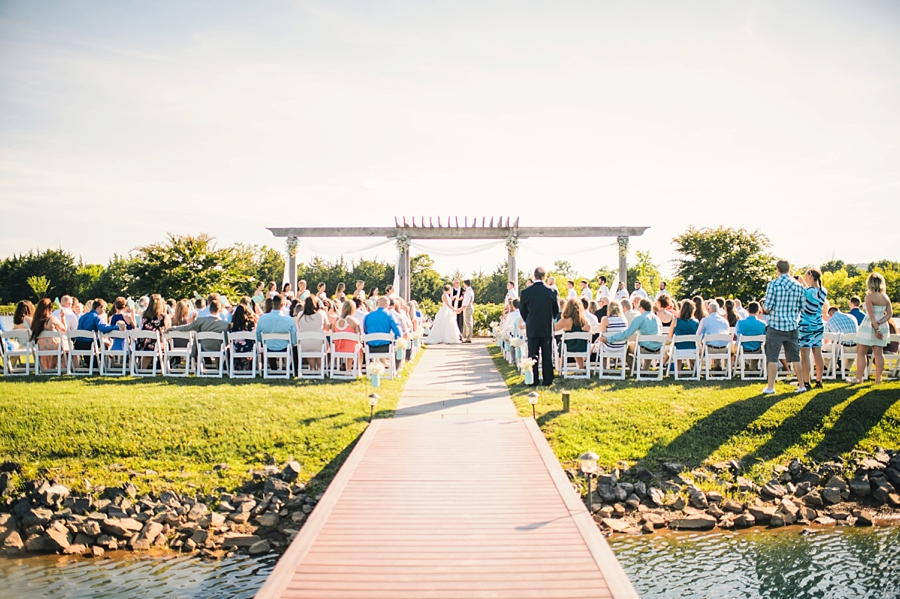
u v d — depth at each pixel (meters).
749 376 13.05
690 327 12.74
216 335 12.86
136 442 9.66
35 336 13.17
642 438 9.80
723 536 7.86
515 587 5.29
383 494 7.20
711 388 11.73
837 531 7.99
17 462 9.26
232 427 9.99
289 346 12.75
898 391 11.23
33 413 10.36
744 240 27.45
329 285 38.34
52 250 40.72
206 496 8.63
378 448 8.71
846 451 9.66
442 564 5.67
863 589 6.45
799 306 11.02
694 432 9.95
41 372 13.50
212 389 11.69
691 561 7.12
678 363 13.91
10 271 40.03
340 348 12.93
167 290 27.44
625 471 9.09
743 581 6.63
